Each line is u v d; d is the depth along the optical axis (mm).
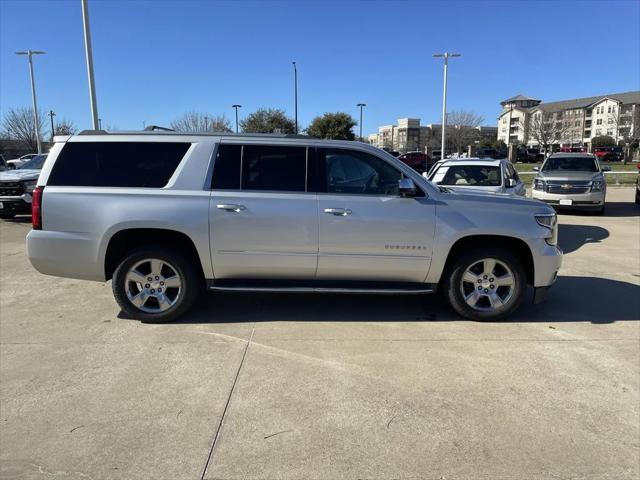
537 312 5738
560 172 15477
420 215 5141
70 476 2842
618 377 4070
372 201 5137
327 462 2963
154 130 5680
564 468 2926
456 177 10367
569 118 118750
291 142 5238
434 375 4070
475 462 2973
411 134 120125
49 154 5238
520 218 5211
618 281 7195
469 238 5383
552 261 5285
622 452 3078
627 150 64750
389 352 4523
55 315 5547
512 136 126750
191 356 4418
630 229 12375
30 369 4172
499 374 4102
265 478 2826
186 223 5027
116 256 5363
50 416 3453
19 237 10758
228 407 3561
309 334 4953
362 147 5250
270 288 5168
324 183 5188
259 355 4441
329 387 3855
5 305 5914
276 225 5078
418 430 3289
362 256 5164
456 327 5203
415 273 5250
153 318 5238
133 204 5035
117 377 4023
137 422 3377
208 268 5164
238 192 5113
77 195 5078
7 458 2998
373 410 3529
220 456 3018
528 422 3395
